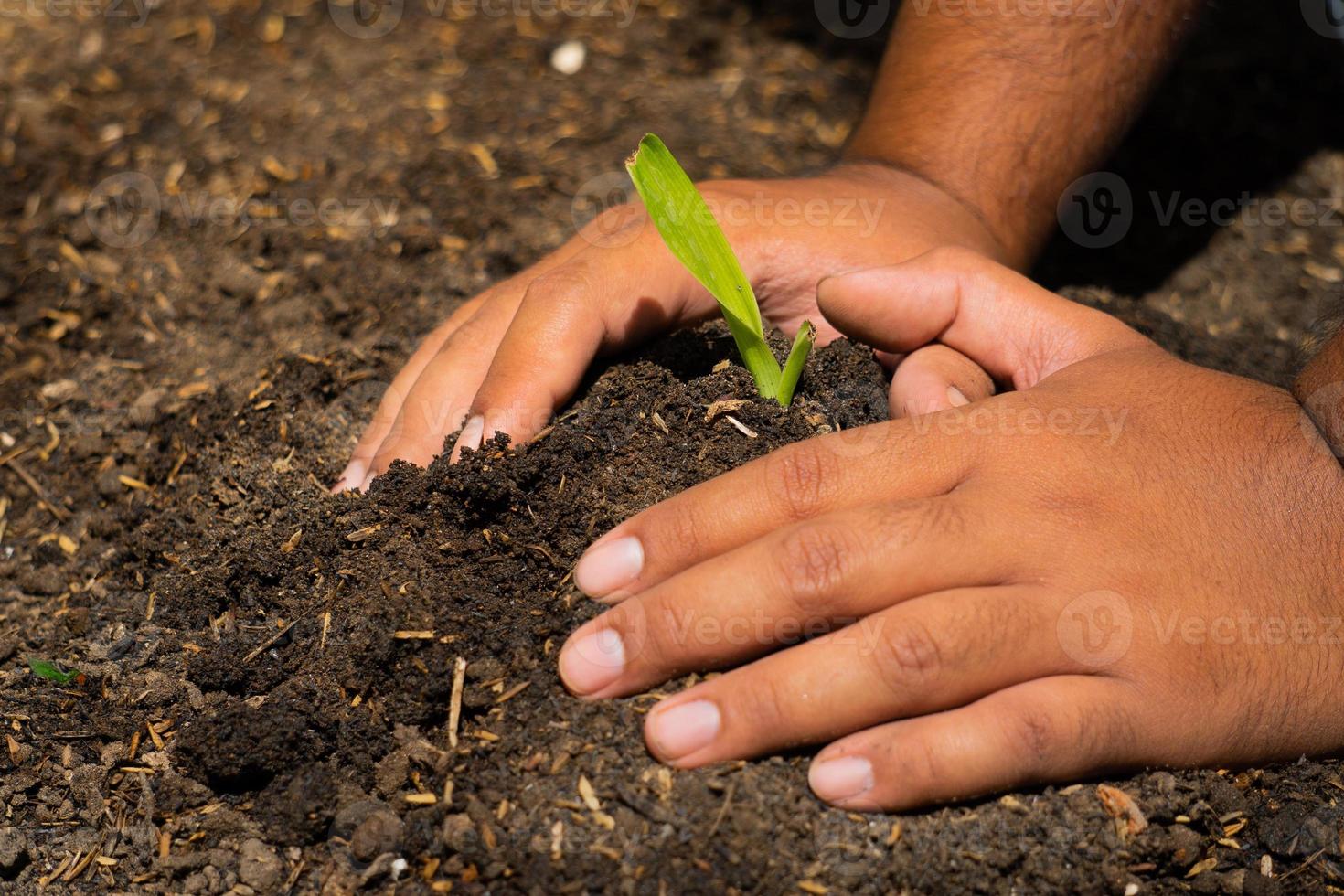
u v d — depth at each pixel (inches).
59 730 20.6
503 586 20.1
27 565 22.9
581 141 30.9
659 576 19.4
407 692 19.7
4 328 25.9
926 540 18.9
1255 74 32.1
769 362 20.8
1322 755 19.9
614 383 21.3
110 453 24.1
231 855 19.4
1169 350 24.4
